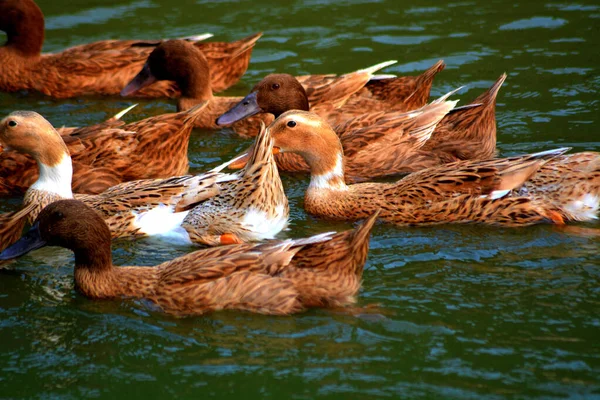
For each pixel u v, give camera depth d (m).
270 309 11.27
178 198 13.84
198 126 18.53
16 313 11.64
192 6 23.69
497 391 9.62
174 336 10.95
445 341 10.55
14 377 10.27
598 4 22.70
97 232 11.72
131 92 19.06
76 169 15.18
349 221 14.36
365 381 9.88
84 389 10.03
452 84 19.08
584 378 9.78
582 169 13.53
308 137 14.38
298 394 9.73
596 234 13.17
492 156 16.08
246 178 13.55
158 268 11.97
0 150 15.24
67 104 19.47
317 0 23.89
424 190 13.96
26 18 19.59
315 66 20.19
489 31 21.50
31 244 11.91
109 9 23.48
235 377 10.07
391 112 16.88
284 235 13.86
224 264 11.44
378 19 22.55
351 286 11.42
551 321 10.89
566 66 19.55
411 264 12.52
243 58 19.97
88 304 11.77
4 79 19.81
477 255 12.73
